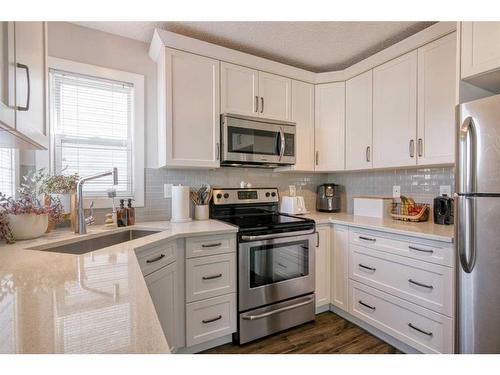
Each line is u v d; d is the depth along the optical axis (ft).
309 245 7.34
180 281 5.79
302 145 8.61
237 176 8.77
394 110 7.18
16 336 1.69
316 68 9.04
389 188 8.62
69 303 2.21
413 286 5.79
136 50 7.35
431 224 6.75
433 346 5.39
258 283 6.58
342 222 7.50
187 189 7.34
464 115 4.48
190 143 6.86
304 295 7.29
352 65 8.44
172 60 6.63
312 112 8.79
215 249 6.14
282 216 8.32
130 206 6.64
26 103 3.21
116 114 7.18
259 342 6.51
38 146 4.03
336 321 7.51
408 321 5.87
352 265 7.25
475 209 4.28
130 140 7.37
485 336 4.21
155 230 6.29
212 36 7.09
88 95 6.84
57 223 5.86
